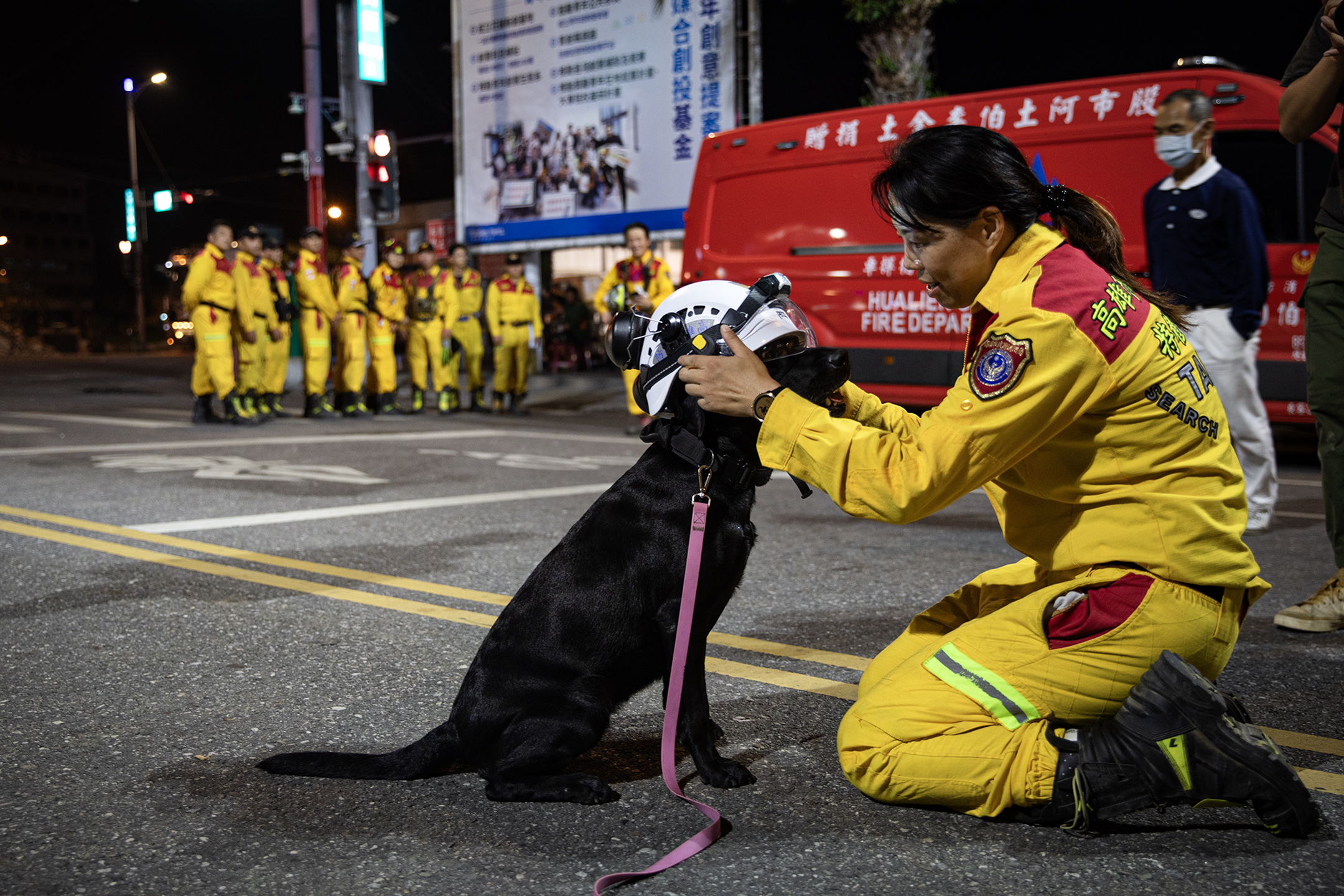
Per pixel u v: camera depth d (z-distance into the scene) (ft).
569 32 52.80
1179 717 6.61
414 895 6.37
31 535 17.51
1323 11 10.62
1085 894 6.31
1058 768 6.86
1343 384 11.56
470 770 8.32
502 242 57.41
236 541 17.08
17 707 9.66
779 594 13.83
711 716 9.48
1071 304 6.66
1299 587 13.96
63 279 422.82
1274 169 24.36
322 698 9.95
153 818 7.43
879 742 7.25
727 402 7.19
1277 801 6.63
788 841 7.05
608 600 7.58
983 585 8.15
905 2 39.34
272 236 40.45
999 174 6.83
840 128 29.27
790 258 30.25
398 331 45.47
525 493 21.75
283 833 7.20
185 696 9.99
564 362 67.56
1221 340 16.53
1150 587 6.79
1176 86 24.97
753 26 46.98
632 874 6.40
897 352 28.55
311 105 50.60
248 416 37.04
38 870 6.66
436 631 12.14
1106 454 6.83
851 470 6.89
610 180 52.21
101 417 39.06
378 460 26.78
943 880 6.50
